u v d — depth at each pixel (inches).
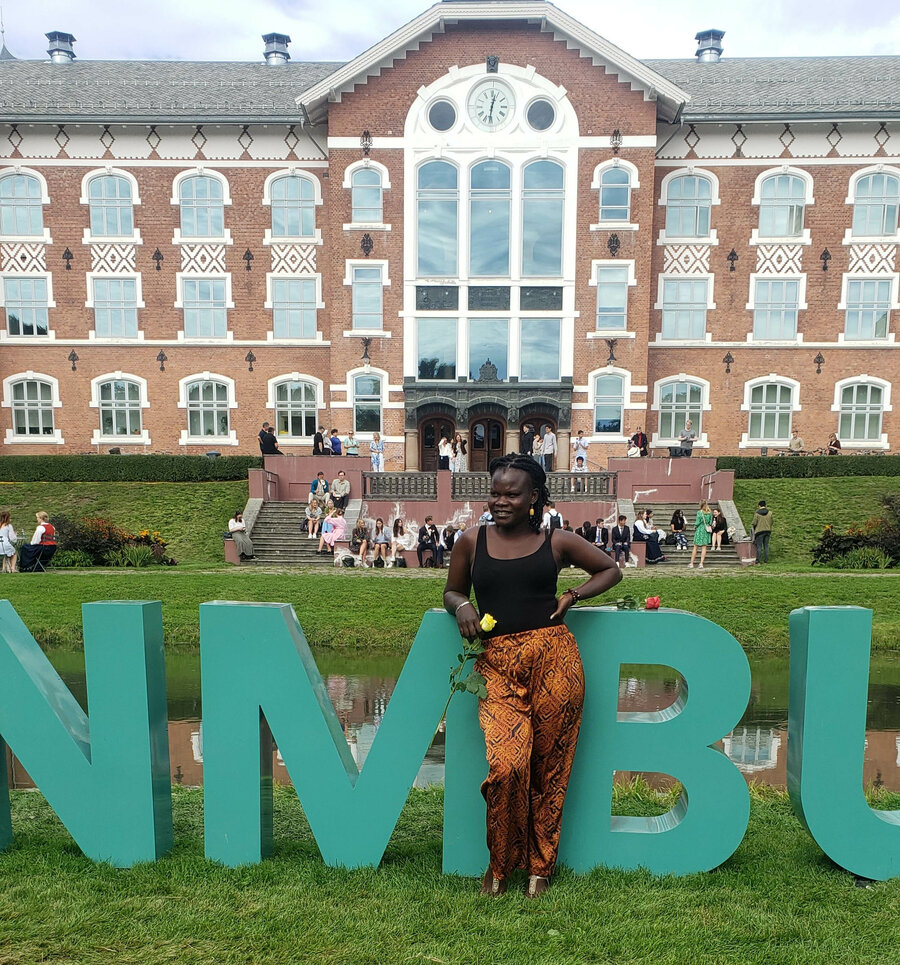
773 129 960.3
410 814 158.7
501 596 113.7
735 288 988.6
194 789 184.4
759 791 192.7
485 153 925.8
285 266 997.2
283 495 836.6
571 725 115.5
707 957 98.6
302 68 1214.3
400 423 960.9
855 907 113.4
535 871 116.6
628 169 919.7
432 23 897.5
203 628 125.3
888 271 968.9
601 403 950.4
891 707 297.7
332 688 325.7
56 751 127.9
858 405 987.9
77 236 986.1
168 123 960.9
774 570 599.5
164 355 1004.6
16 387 1008.2
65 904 111.8
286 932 104.3
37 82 1091.3
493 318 948.0
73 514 774.5
